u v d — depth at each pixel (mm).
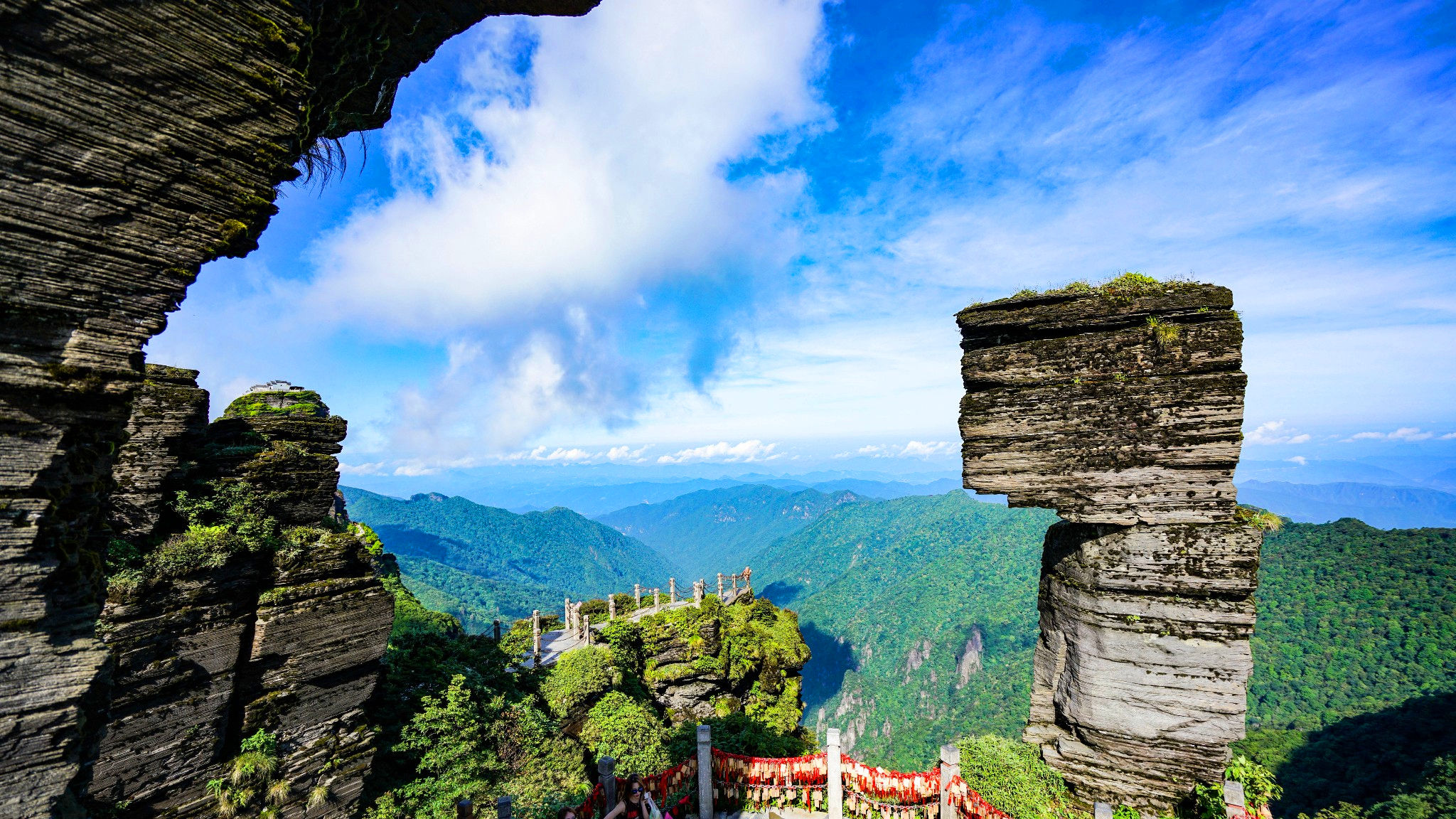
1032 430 12461
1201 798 11539
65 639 4402
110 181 4285
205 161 4734
